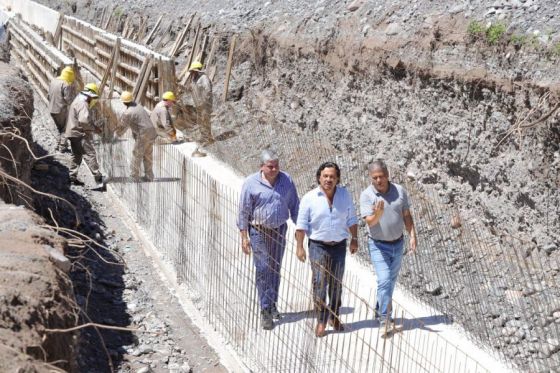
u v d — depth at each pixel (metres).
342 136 13.05
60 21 25.14
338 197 6.57
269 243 6.71
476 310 7.44
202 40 18.98
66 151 14.31
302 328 6.44
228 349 6.96
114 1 27.62
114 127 12.00
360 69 12.88
